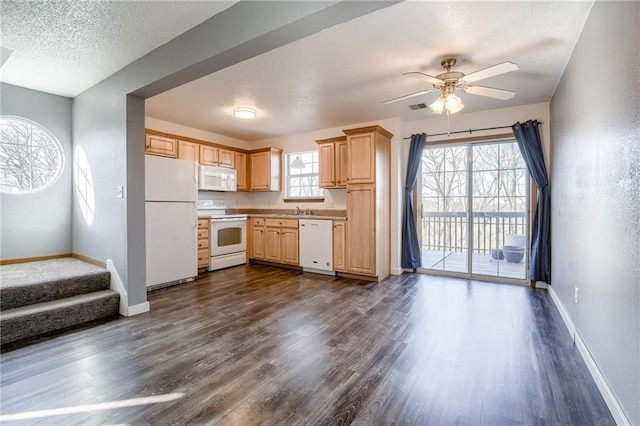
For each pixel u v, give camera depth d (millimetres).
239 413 1622
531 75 3129
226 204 6121
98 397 1764
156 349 2355
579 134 2414
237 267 5496
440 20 2209
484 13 2125
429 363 2129
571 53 2660
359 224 4504
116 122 3148
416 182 4953
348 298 3627
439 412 1628
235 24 2053
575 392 1800
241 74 3158
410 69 3031
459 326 2762
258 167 6047
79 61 2869
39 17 2166
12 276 3021
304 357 2223
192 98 3877
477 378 1945
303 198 5848
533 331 2645
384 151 4652
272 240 5512
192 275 4461
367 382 1906
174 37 2453
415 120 4867
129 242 3088
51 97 3758
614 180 1683
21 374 2004
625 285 1522
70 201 3967
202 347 2385
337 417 1591
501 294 3719
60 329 2736
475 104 4074
